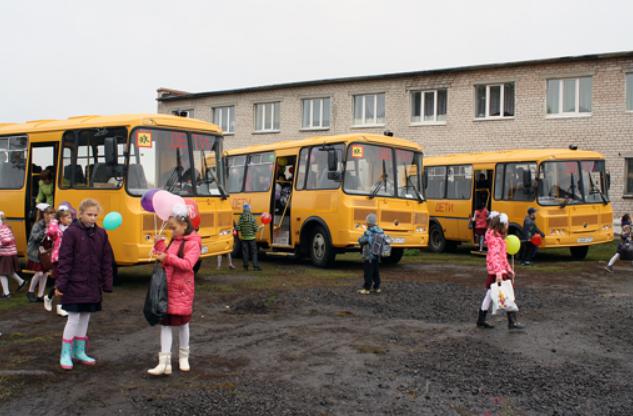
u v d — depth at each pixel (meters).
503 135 29.02
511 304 9.33
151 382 6.78
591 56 26.61
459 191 23.06
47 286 13.60
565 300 12.09
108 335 8.98
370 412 5.95
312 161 17.83
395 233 17.00
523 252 19.14
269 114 36.19
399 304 11.48
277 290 13.02
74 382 6.77
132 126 13.00
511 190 20.66
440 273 16.28
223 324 9.76
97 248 7.39
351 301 11.75
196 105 38.44
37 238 11.55
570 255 22.09
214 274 15.85
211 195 14.23
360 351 8.15
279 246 18.83
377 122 32.66
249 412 5.89
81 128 13.71
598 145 26.80
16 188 15.11
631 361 7.80
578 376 7.13
